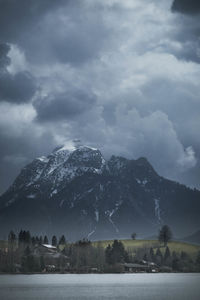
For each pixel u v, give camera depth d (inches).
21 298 6830.7
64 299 6692.9
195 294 7381.9
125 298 6801.2
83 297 6993.1
